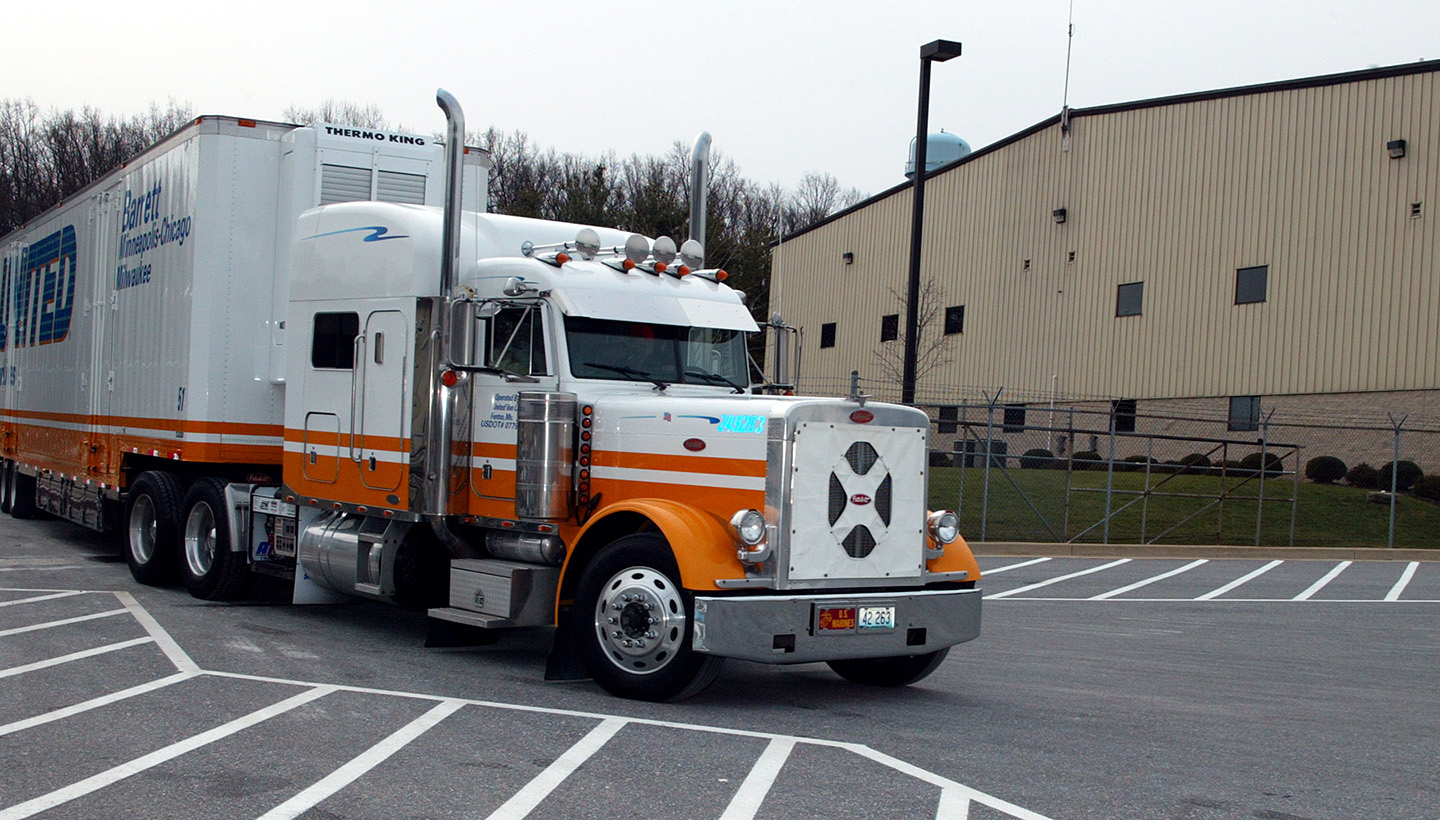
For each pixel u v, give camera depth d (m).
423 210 9.83
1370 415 28.09
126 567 13.95
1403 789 6.13
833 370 43.03
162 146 12.22
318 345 10.27
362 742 6.42
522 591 8.34
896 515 7.89
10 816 5.16
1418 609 14.40
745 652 7.23
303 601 10.52
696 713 7.36
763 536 7.38
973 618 8.16
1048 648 10.65
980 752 6.56
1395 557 20.86
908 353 19.17
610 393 8.64
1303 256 29.48
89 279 14.57
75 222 15.32
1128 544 20.33
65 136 66.38
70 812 5.21
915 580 7.96
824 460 7.59
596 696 7.77
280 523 10.85
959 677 9.06
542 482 8.24
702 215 10.45
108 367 13.66
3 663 8.43
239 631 9.97
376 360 9.62
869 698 8.12
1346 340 28.61
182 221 11.49
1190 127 31.94
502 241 9.62
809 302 44.59
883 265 41.09
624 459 8.22
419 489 9.08
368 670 8.47
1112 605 14.02
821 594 7.56
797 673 9.10
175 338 11.59
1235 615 13.46
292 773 5.82
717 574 7.30
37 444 16.86
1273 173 30.17
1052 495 24.41
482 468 8.94
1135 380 32.84
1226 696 8.59
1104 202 33.81
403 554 9.48
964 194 38.25
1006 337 36.44
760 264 49.31
